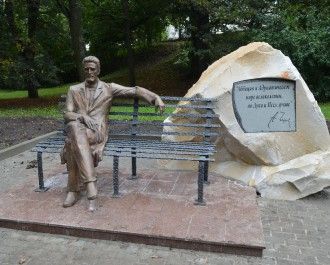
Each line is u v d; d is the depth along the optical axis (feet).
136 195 16.75
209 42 52.60
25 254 13.10
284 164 18.24
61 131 19.29
